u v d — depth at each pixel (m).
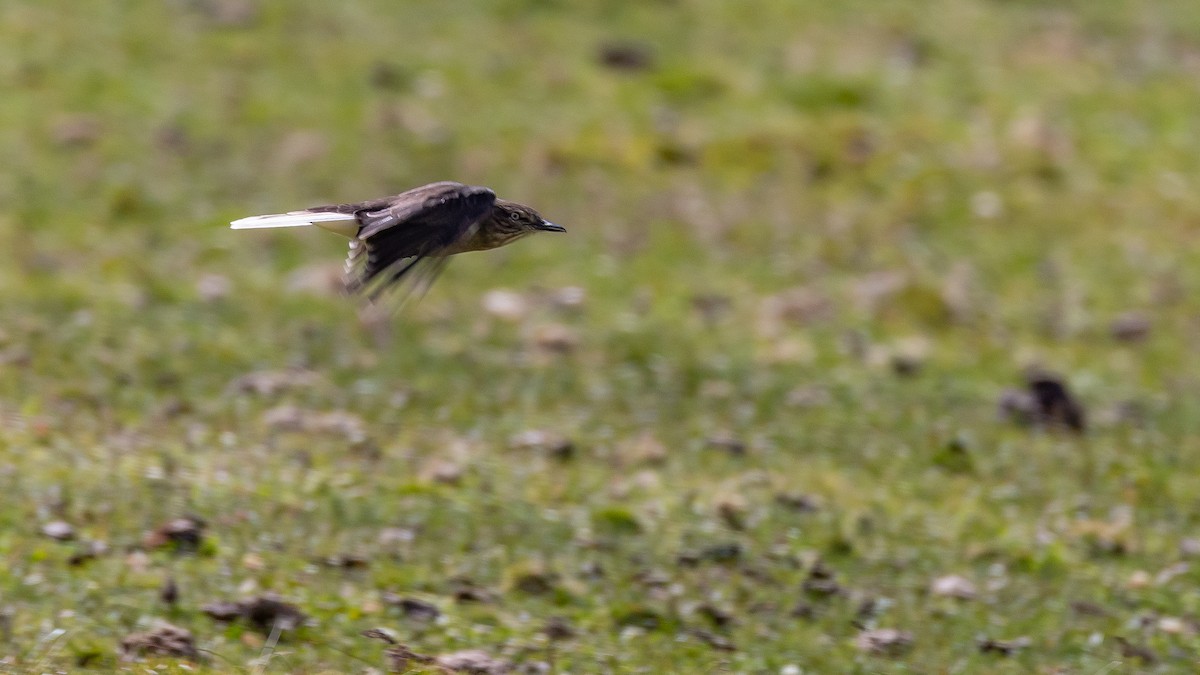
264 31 27.52
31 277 18.61
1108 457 16.30
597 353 18.25
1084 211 24.03
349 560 12.38
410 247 9.52
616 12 30.09
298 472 13.95
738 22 30.36
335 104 25.17
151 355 16.61
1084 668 12.02
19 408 14.64
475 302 19.55
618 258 21.38
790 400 17.28
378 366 17.22
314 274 19.83
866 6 31.83
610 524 13.73
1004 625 12.67
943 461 15.96
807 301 20.36
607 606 12.37
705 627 12.22
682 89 27.20
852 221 23.23
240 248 20.50
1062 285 21.69
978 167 25.08
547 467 15.05
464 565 12.68
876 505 14.76
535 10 29.80
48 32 26.28
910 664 11.90
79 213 20.89
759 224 22.86
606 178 23.88
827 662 11.78
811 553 13.62
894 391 17.88
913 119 26.67
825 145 25.31
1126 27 32.41
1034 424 17.19
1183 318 20.91
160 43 26.50
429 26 28.69
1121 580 13.71
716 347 18.78
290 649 10.77
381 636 11.19
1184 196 24.83
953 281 21.50
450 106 25.75
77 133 23.00
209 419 15.24
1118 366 19.42
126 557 11.83
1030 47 30.70
